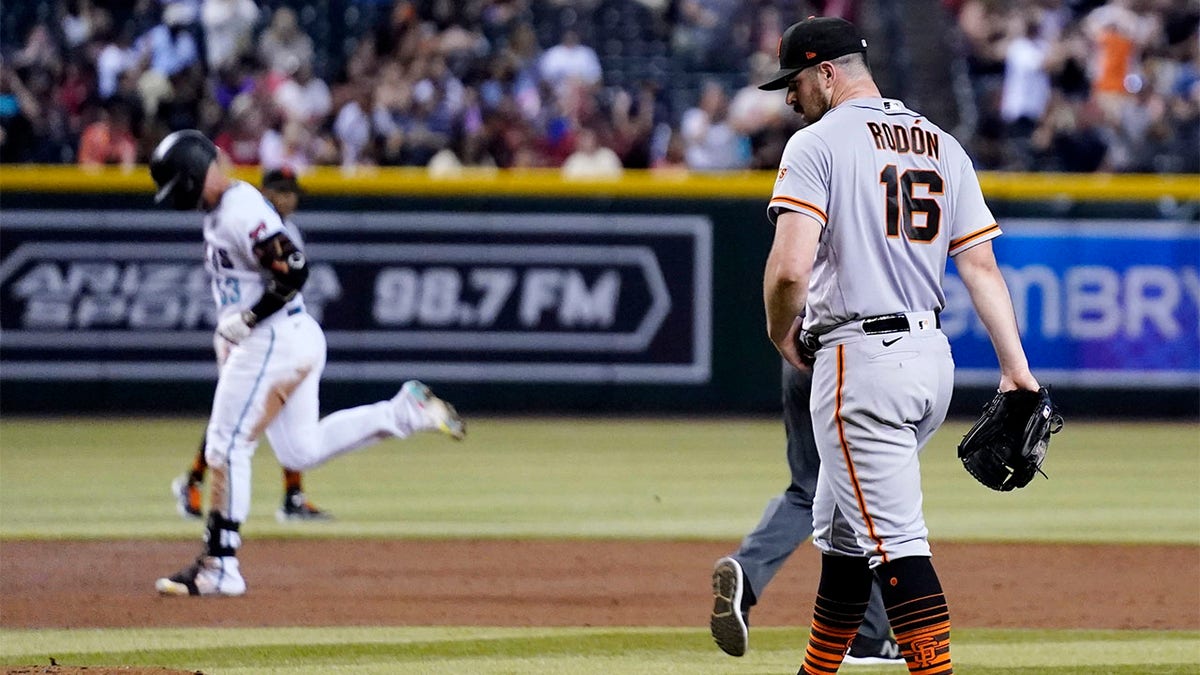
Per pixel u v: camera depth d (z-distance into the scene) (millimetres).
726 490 36938
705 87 63719
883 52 66938
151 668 17719
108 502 34500
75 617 22359
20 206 51188
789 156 15023
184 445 44688
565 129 57812
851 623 16125
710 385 52812
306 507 32188
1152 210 52156
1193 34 66812
